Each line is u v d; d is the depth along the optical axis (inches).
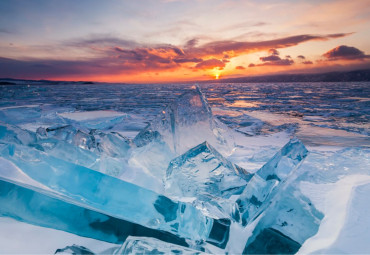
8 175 45.1
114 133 69.8
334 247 27.5
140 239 28.9
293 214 32.4
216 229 34.4
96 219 34.2
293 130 202.5
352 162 58.8
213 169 43.6
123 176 54.4
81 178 38.8
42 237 34.3
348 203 36.3
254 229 32.4
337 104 513.0
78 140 68.1
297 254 28.4
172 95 892.6
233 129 207.2
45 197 34.0
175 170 44.6
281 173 41.1
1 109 190.7
